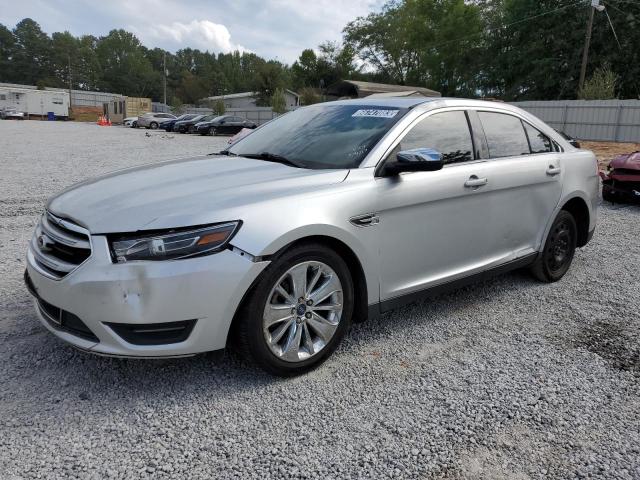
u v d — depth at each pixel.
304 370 3.01
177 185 3.01
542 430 2.59
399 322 3.84
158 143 22.59
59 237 2.77
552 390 2.95
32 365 3.02
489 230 3.93
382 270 3.25
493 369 3.17
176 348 2.60
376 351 3.36
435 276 3.62
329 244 3.04
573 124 28.44
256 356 2.79
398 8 63.84
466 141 3.83
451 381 3.01
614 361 3.31
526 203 4.23
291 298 2.87
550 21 38.84
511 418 2.67
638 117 26.06
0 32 132.38
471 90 48.03
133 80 135.38
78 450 2.32
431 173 3.46
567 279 4.92
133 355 2.56
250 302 2.71
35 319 3.63
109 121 53.56
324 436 2.48
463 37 50.62
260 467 2.26
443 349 3.42
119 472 2.20
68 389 2.80
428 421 2.62
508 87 44.00
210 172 3.29
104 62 143.25
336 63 68.31
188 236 2.55
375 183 3.18
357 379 3.01
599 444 2.49
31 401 2.68
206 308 2.58
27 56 132.50
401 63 64.94
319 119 3.95
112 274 2.50
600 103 27.25
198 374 2.99
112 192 3.00
